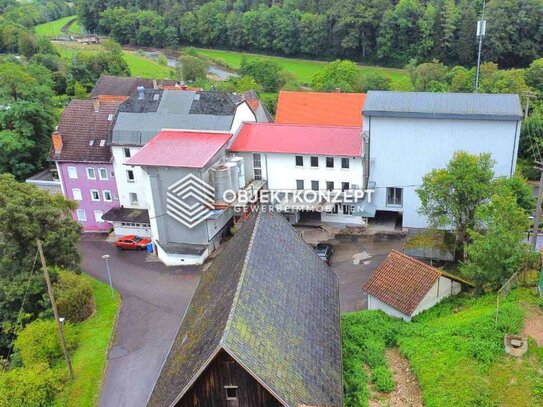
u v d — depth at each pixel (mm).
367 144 50531
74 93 111938
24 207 41719
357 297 42531
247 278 26203
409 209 51906
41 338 38312
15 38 140625
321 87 96938
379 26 126688
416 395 28188
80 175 57938
